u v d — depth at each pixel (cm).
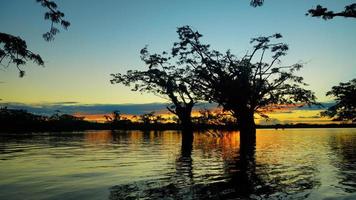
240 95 4131
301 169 1962
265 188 1420
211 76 4219
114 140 5838
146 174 1812
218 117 4750
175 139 6169
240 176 1722
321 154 2919
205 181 1585
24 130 12362
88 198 1266
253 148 3653
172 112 4872
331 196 1273
